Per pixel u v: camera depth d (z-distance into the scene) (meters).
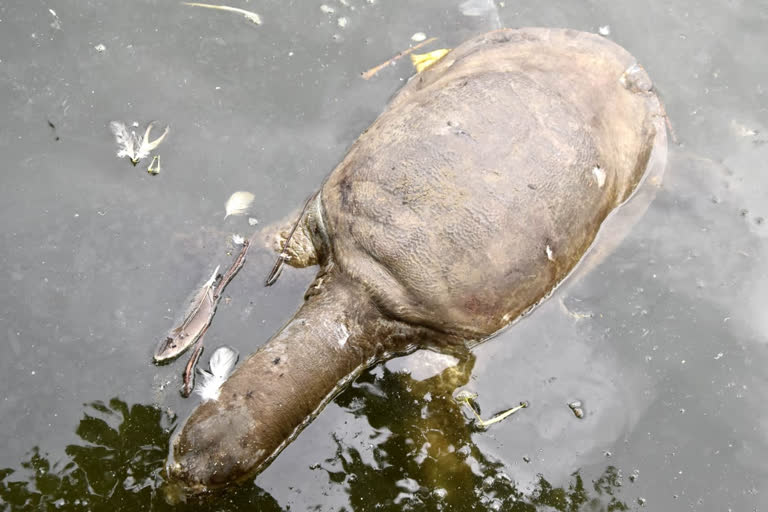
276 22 1.91
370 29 1.93
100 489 1.52
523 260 1.59
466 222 1.57
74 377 1.60
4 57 1.80
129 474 1.54
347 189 1.64
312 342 1.60
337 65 1.88
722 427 1.63
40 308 1.64
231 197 1.75
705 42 1.96
